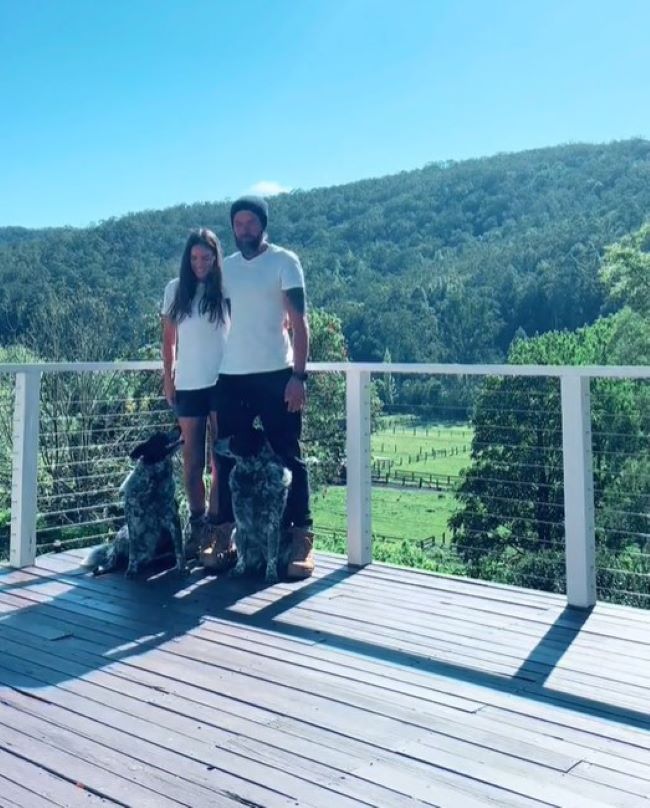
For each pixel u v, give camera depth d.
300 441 4.00
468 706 2.38
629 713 2.33
